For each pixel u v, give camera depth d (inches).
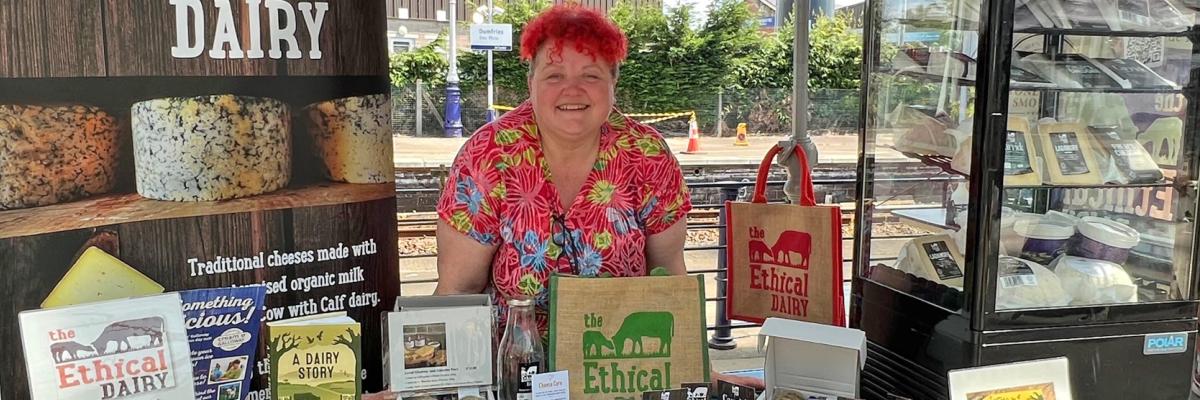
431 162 370.6
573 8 79.0
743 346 181.2
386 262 80.5
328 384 64.1
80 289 66.0
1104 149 78.7
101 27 64.2
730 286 87.4
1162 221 80.2
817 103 544.1
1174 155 78.5
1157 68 78.3
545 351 76.4
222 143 69.9
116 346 59.6
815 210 81.0
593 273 79.2
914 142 84.7
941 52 80.1
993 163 71.9
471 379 67.6
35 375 57.3
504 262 79.5
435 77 598.2
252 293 68.6
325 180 75.5
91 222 65.9
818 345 68.9
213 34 68.6
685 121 596.7
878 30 88.7
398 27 613.3
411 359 66.8
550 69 75.6
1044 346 75.8
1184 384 79.7
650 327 69.7
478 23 567.8
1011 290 76.2
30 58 62.0
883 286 87.8
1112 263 81.2
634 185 81.6
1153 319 77.9
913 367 82.7
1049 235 79.4
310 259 75.7
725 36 612.4
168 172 68.2
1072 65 76.8
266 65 71.2
